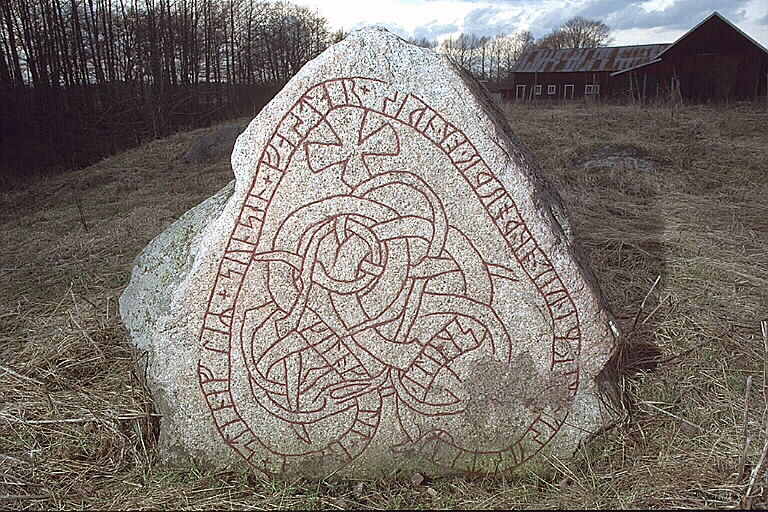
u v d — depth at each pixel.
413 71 2.00
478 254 2.07
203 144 9.13
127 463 2.21
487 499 2.03
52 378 2.77
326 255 2.06
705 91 15.39
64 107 14.61
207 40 19.16
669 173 6.32
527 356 2.13
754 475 1.88
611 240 4.29
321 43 22.81
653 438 2.26
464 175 2.03
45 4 14.32
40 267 4.43
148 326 2.19
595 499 1.98
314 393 2.14
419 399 2.15
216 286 2.07
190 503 2.01
